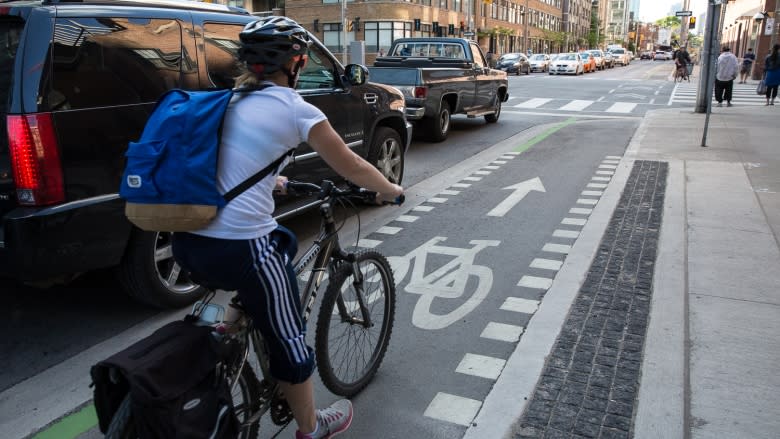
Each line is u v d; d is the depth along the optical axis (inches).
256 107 85.8
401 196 104.3
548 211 269.3
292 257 95.9
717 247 213.2
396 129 293.0
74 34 145.6
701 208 263.0
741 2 1959.9
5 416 127.9
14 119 135.9
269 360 98.8
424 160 395.2
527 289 185.2
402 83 428.5
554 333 155.6
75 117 143.6
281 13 2003.0
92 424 125.3
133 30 160.1
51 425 124.8
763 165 348.5
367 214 269.4
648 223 245.6
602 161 376.8
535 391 129.6
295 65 91.0
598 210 267.4
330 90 237.9
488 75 537.0
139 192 81.9
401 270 202.2
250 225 86.4
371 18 1836.9
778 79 690.2
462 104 492.4
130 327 166.7
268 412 127.1
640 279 188.9
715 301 169.3
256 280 88.1
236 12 198.8
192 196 81.4
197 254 86.4
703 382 129.6
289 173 211.9
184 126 82.4
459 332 159.2
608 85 1082.1
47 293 187.8
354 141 252.1
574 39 4313.5
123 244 155.3
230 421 83.3
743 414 118.6
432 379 137.4
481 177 341.7
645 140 447.5
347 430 119.5
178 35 172.6
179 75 171.0
